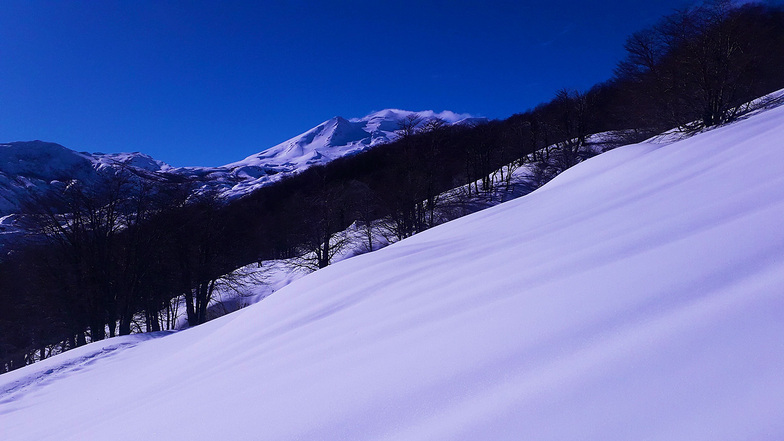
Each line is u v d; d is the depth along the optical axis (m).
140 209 25.17
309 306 5.07
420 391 1.93
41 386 8.62
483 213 11.30
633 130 34.03
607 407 1.37
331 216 33.50
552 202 8.84
